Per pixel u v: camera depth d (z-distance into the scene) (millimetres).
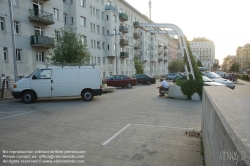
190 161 3533
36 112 8125
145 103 10461
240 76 39469
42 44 22266
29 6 22016
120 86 21391
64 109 8789
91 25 33531
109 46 37844
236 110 1862
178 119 6758
